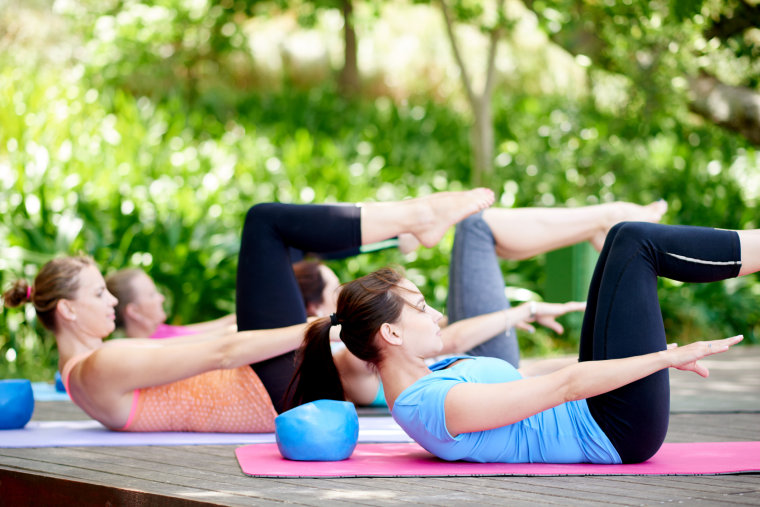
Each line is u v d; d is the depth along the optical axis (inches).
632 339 93.7
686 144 360.8
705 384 190.9
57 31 446.6
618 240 95.8
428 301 275.9
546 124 378.9
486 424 94.0
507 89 527.8
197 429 129.0
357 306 98.6
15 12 438.9
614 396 95.8
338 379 110.0
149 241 248.4
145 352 123.6
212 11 436.1
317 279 150.3
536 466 97.2
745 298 300.5
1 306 237.1
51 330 131.0
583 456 98.0
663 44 272.2
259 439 122.3
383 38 558.9
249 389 126.8
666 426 97.0
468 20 356.8
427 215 126.9
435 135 452.1
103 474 97.6
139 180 300.0
